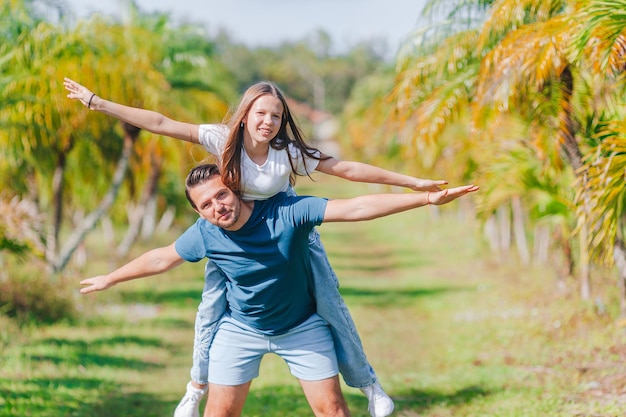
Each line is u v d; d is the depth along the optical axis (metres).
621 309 10.51
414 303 16.72
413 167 24.95
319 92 114.44
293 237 4.43
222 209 4.33
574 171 8.77
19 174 17.11
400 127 10.21
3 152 15.35
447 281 19.89
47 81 12.94
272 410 8.09
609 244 7.12
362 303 17.06
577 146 8.71
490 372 9.28
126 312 14.83
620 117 8.68
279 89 4.40
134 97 14.44
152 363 10.80
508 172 11.40
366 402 8.40
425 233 33.06
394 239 33.47
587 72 8.84
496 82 7.69
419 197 4.23
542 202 11.88
